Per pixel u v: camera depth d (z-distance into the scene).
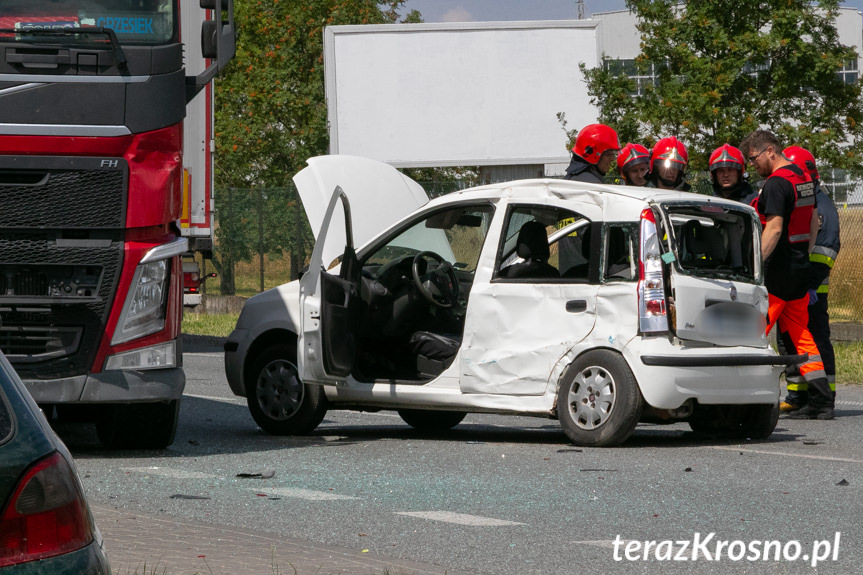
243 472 16.03
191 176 34.84
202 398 26.77
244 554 10.84
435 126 81.56
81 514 6.09
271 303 20.69
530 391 18.55
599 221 18.38
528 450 18.08
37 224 16.95
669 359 17.70
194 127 34.69
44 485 5.93
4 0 17.11
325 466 16.66
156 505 13.73
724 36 59.31
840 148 61.47
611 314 18.03
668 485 14.95
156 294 17.38
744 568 10.72
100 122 17.05
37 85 16.92
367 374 20.19
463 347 19.06
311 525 12.62
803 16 59.12
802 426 21.56
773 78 59.94
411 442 19.28
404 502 13.90
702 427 20.03
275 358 20.45
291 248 52.94
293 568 10.27
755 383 18.80
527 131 81.50
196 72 30.28
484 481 15.32
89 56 17.05
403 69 81.50
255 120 81.38
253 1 87.00
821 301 23.11
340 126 81.62
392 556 11.15
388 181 21.83
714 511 13.28
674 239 18.05
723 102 61.47
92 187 17.06
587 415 18.17
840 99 60.94
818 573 10.53
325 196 21.25
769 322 22.59
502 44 81.50
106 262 17.12
